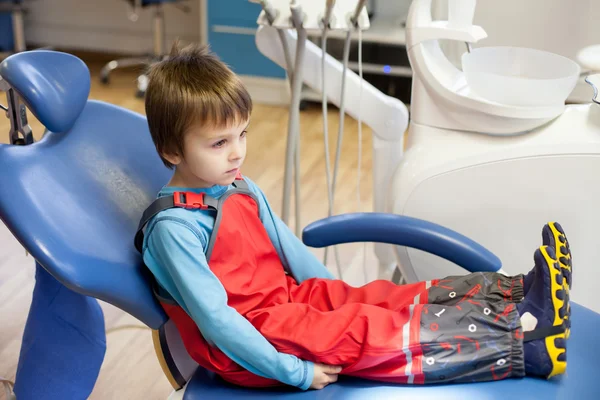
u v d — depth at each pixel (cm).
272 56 165
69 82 114
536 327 107
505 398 104
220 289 109
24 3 433
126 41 430
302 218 249
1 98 354
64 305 118
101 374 167
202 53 117
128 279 108
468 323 109
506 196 143
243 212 123
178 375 121
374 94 170
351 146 313
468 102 137
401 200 146
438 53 149
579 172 138
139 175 124
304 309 116
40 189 105
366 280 193
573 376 108
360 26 145
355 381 111
